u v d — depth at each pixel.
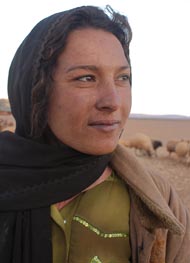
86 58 1.10
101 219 1.20
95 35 1.13
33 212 1.15
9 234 1.14
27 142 1.19
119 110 1.13
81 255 1.17
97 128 1.12
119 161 1.27
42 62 1.13
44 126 1.16
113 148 1.14
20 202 1.14
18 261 1.13
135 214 1.24
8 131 1.29
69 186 1.16
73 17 1.13
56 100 1.13
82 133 1.12
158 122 21.50
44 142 1.22
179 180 9.72
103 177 1.26
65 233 1.17
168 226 1.21
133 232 1.23
